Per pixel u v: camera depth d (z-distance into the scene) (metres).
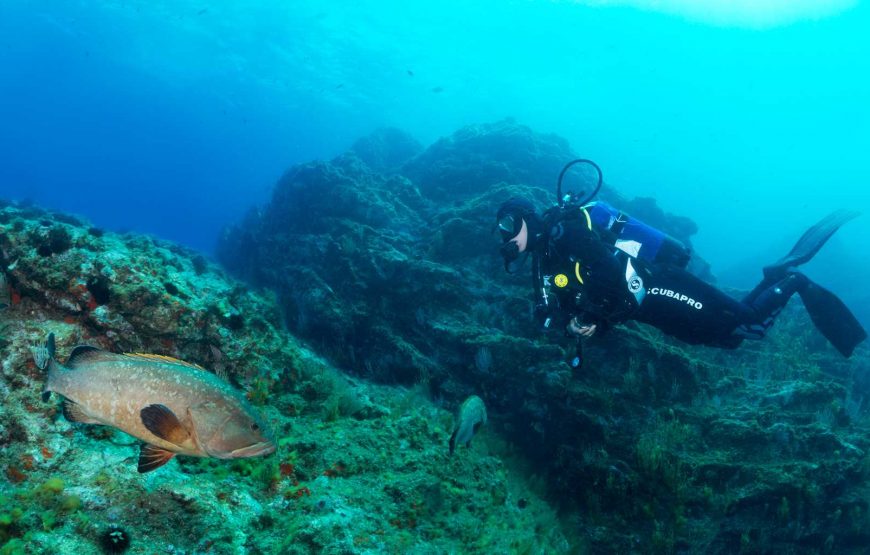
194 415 1.99
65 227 4.58
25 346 3.82
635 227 4.62
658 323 4.41
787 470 6.25
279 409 4.83
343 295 9.26
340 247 10.05
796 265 4.92
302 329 9.03
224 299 5.25
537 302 4.39
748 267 41.25
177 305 4.55
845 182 94.31
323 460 4.05
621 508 6.21
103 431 3.46
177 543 2.85
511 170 14.04
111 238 6.21
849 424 7.44
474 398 4.10
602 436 6.69
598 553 5.87
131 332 4.40
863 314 25.69
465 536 3.92
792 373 8.89
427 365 7.84
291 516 3.33
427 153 16.16
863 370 9.88
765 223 110.94
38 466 3.08
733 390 7.75
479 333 7.98
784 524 6.05
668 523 5.95
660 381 7.29
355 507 3.62
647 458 6.22
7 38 51.50
